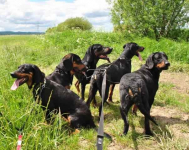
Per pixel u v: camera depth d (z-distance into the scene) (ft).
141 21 17.66
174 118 5.66
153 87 5.08
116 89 7.88
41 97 4.70
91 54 6.68
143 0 17.38
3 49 11.21
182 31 18.19
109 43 15.85
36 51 13.25
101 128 3.32
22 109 4.51
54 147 3.97
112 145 4.36
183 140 4.50
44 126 4.10
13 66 7.29
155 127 5.12
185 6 17.13
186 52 12.46
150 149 4.28
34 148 3.79
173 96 7.11
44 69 10.46
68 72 5.82
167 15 16.99
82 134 4.56
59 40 17.48
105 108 6.20
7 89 5.52
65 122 4.70
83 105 4.73
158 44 13.71
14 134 3.94
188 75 10.12
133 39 16.96
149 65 5.11
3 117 4.01
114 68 5.99
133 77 4.66
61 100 4.72
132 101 4.49
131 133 4.79
